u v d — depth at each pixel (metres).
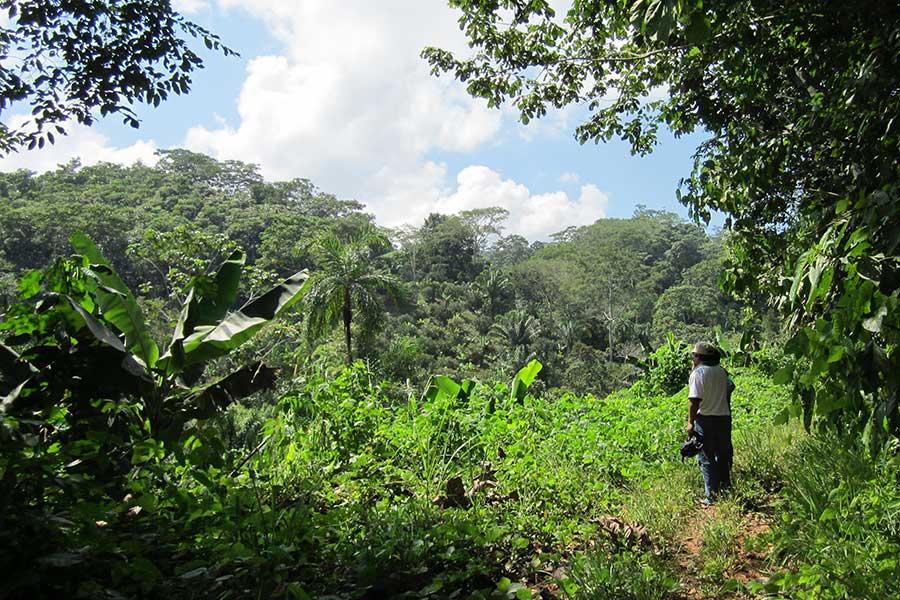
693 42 3.36
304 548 3.52
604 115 9.02
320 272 30.73
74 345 4.29
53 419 3.84
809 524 3.90
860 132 4.30
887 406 2.63
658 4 3.28
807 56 5.64
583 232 121.69
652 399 11.80
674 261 107.44
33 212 67.12
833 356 2.63
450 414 6.78
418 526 3.97
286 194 121.38
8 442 2.92
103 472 3.53
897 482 4.20
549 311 76.38
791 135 5.54
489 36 8.48
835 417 3.10
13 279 46.38
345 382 7.06
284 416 6.23
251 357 21.55
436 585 3.07
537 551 3.96
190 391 6.07
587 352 60.88
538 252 110.88
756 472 5.88
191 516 3.32
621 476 6.20
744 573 3.72
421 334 60.47
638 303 80.25
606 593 3.26
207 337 6.24
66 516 2.89
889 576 2.78
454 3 8.34
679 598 3.44
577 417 8.81
